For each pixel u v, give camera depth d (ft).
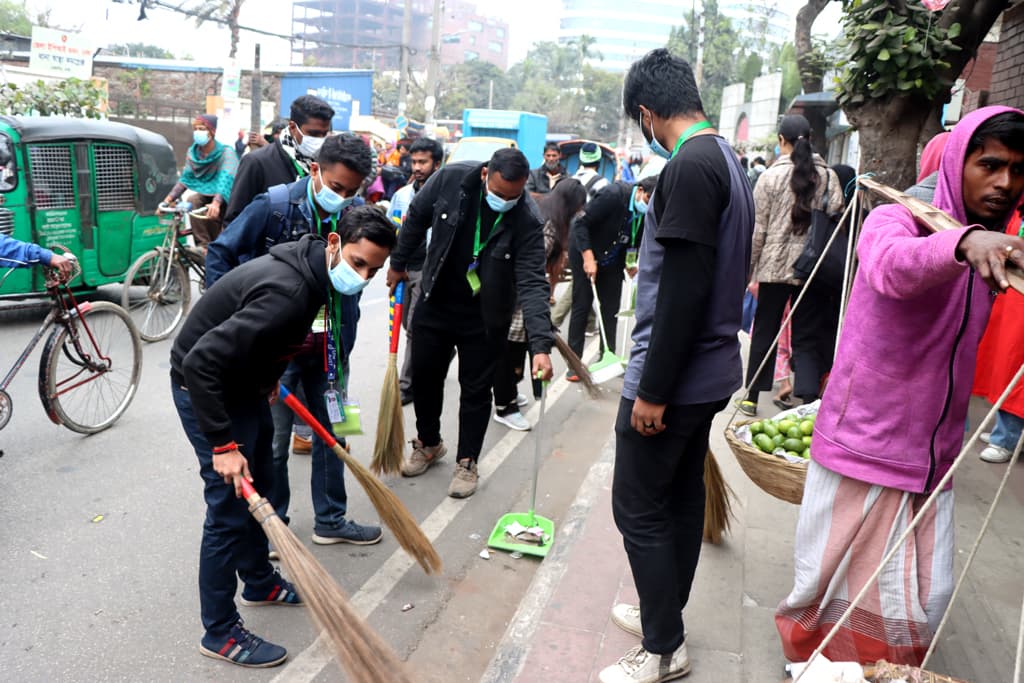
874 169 19.79
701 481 9.05
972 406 18.69
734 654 9.32
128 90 88.53
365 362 22.44
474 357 13.98
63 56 55.31
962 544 12.14
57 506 13.17
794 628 8.32
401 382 19.10
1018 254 5.32
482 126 65.98
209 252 11.52
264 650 9.62
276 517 8.10
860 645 7.87
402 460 14.11
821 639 8.21
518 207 13.11
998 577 11.17
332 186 11.12
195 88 90.33
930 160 11.32
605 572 11.15
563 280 22.93
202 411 8.31
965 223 7.27
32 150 21.45
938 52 18.12
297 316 8.60
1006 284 5.34
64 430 16.46
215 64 89.86
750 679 8.87
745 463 9.82
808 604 8.16
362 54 421.18
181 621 10.32
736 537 12.14
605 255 20.63
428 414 14.98
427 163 19.47
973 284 7.11
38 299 22.79
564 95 274.98
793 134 16.03
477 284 13.42
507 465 16.19
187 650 9.76
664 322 7.52
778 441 10.56
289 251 8.77
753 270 16.98
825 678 7.10
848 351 7.72
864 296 7.63
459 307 13.78
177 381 9.21
